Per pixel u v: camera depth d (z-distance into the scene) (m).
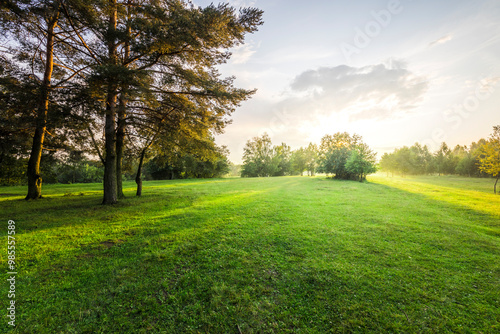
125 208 11.23
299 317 3.45
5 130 12.72
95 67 8.43
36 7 8.79
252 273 4.67
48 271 4.69
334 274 4.59
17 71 9.68
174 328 3.24
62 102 9.65
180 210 10.80
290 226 8.00
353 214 10.04
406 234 7.22
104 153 16.19
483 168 21.23
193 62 12.80
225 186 24.94
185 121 12.36
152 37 9.45
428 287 4.18
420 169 61.53
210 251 5.73
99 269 4.76
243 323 3.33
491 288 4.14
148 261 5.17
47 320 3.32
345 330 3.18
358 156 30.80
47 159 17.52
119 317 3.43
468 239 6.77
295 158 72.88
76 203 12.69
